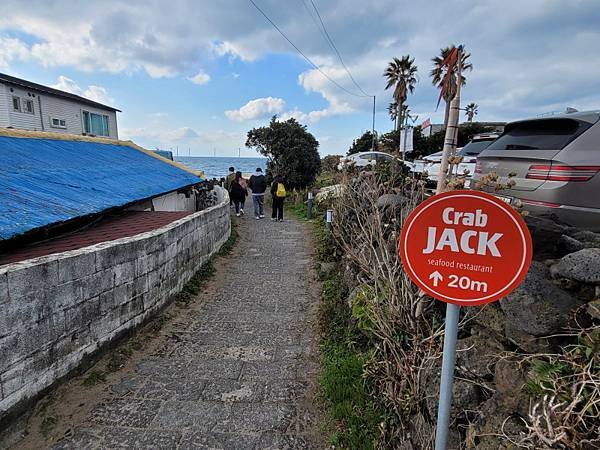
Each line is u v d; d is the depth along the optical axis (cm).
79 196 511
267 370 345
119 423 267
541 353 186
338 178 877
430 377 227
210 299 524
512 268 145
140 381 320
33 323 268
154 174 884
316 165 1648
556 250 266
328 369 332
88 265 321
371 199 418
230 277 624
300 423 274
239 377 332
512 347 210
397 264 293
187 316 463
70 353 304
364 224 430
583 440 137
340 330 399
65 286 297
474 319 235
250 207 1523
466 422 200
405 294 261
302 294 550
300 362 361
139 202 630
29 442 246
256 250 804
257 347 389
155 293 438
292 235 959
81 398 290
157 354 368
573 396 148
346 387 300
